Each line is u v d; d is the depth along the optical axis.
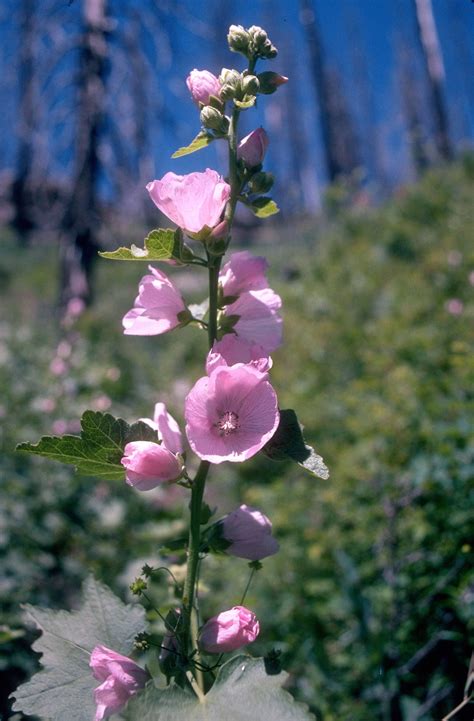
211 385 0.44
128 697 0.43
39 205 3.13
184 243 0.47
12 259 5.25
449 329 1.52
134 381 2.15
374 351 1.64
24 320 3.20
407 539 0.84
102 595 0.50
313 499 1.08
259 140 0.49
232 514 0.48
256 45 0.50
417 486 0.86
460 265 1.96
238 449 0.44
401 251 2.62
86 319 2.37
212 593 0.92
